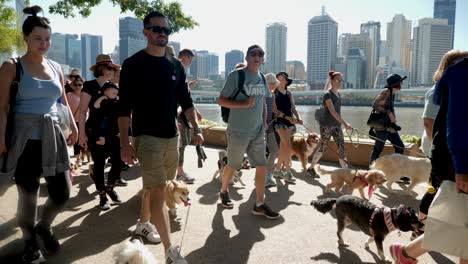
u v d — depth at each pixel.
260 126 4.83
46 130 3.21
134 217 4.70
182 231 4.31
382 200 5.71
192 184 6.49
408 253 3.13
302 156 7.36
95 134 4.98
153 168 3.36
